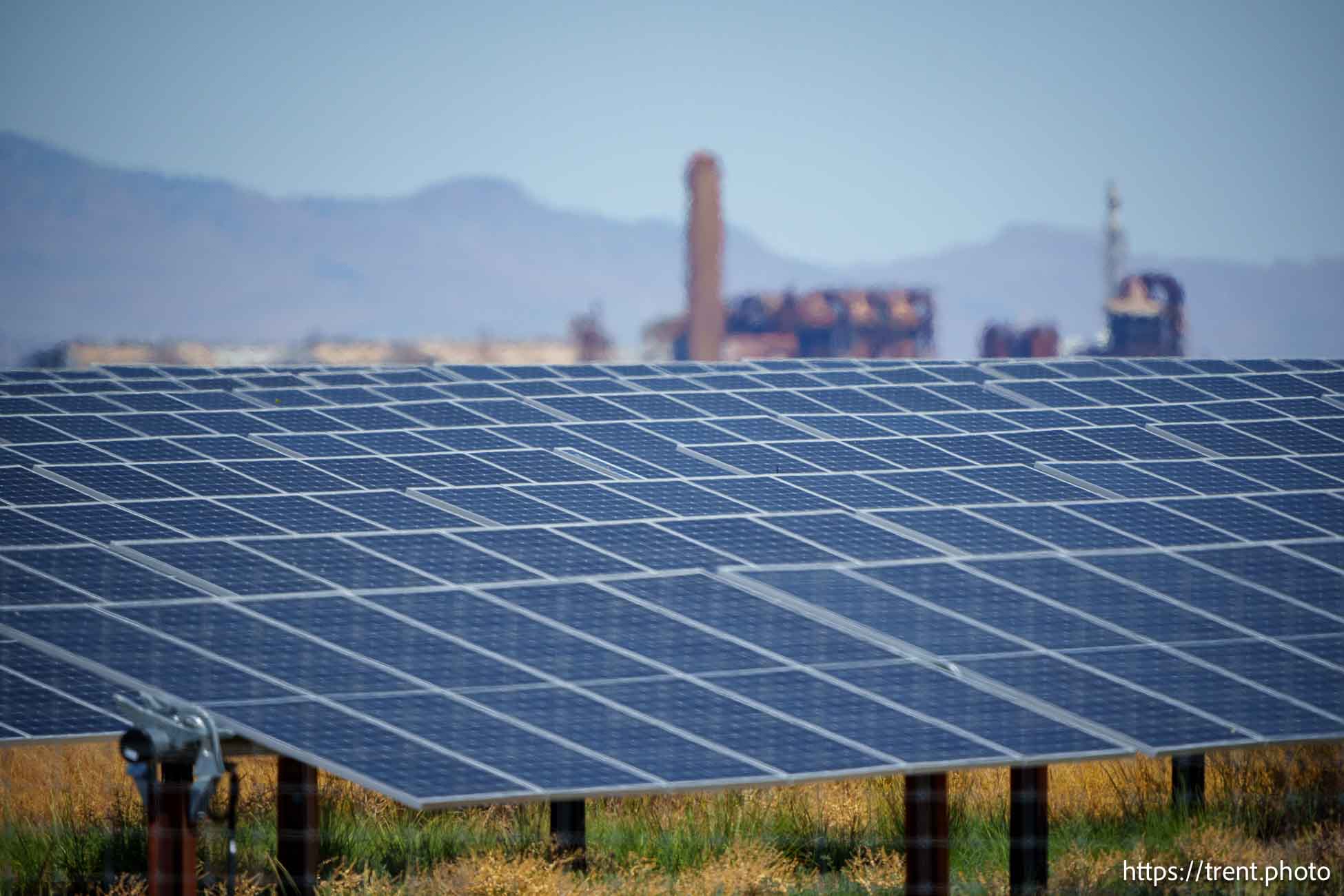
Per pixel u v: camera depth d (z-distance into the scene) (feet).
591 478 355.15
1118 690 201.98
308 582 231.71
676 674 198.29
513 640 205.67
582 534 260.21
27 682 193.36
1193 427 404.57
